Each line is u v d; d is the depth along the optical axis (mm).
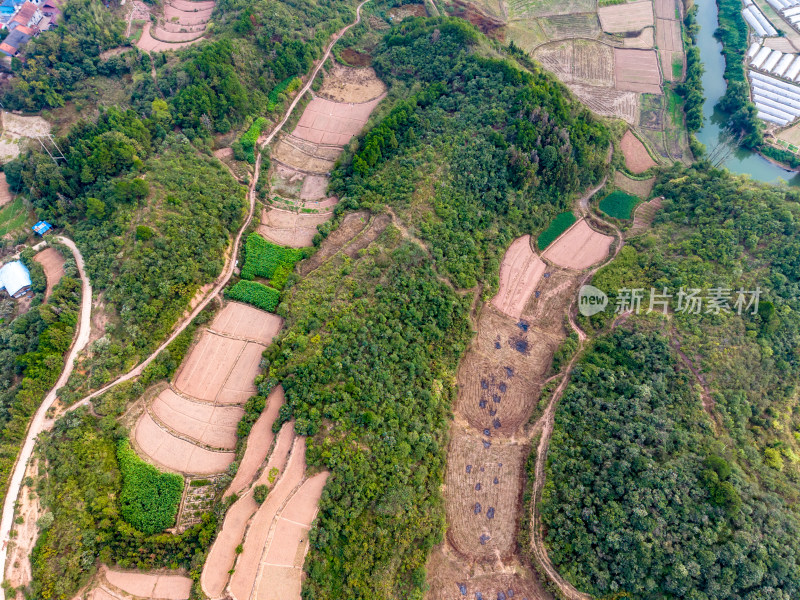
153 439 61562
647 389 63344
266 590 51938
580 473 59781
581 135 91562
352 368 63000
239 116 91750
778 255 73438
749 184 86750
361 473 56906
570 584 56125
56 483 54219
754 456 58094
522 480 63938
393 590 54938
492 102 89250
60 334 62281
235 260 78875
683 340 68188
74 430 57469
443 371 69312
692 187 88688
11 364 59906
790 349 67375
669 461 56656
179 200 74562
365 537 55125
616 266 80688
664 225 86250
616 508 54938
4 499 52750
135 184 71188
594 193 93125
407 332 68562
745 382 64000
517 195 85250
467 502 62688
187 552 54062
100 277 67562
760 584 49438
